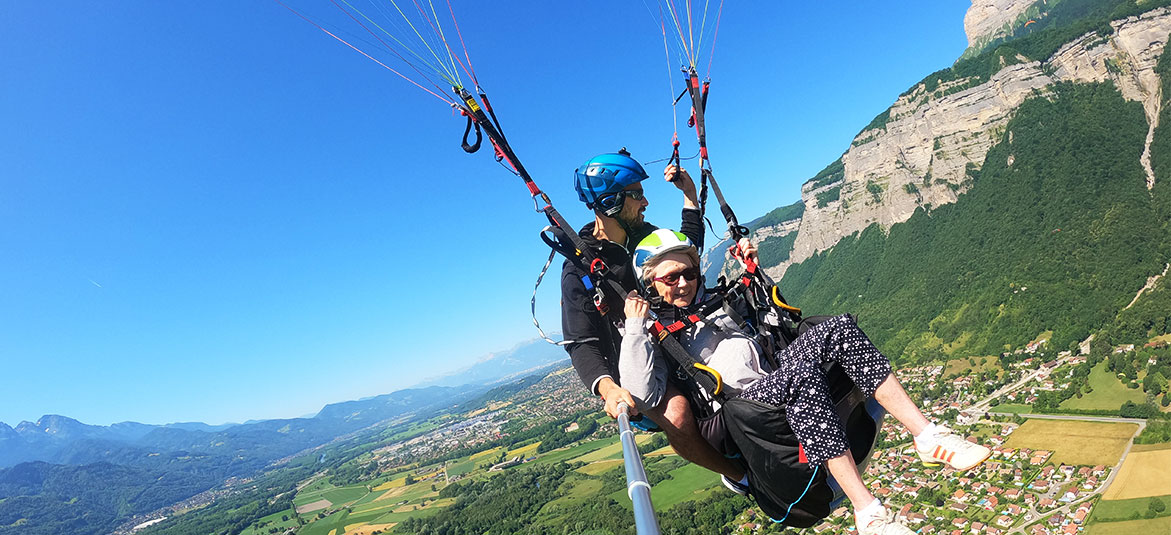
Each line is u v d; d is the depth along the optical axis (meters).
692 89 4.30
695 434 3.38
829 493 3.18
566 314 3.78
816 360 3.05
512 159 3.92
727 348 3.38
